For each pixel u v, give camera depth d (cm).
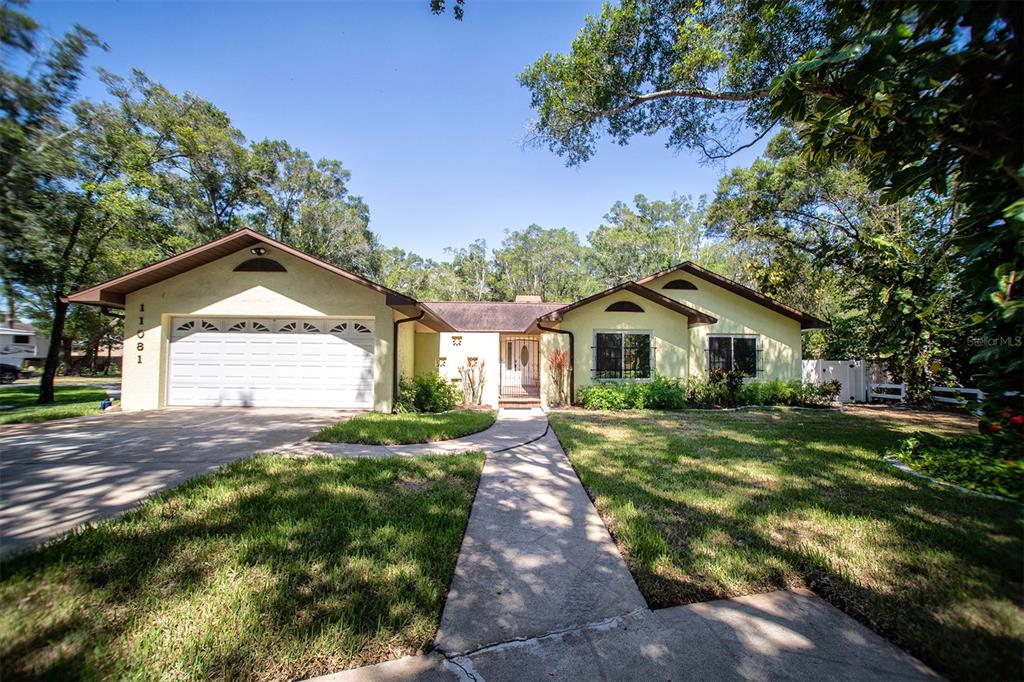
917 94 324
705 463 562
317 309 1027
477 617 236
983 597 246
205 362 1035
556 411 1155
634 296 1295
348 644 208
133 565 277
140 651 200
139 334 1007
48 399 1195
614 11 927
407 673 192
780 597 257
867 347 1520
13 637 206
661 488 454
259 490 430
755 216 1727
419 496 423
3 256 996
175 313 1016
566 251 4597
